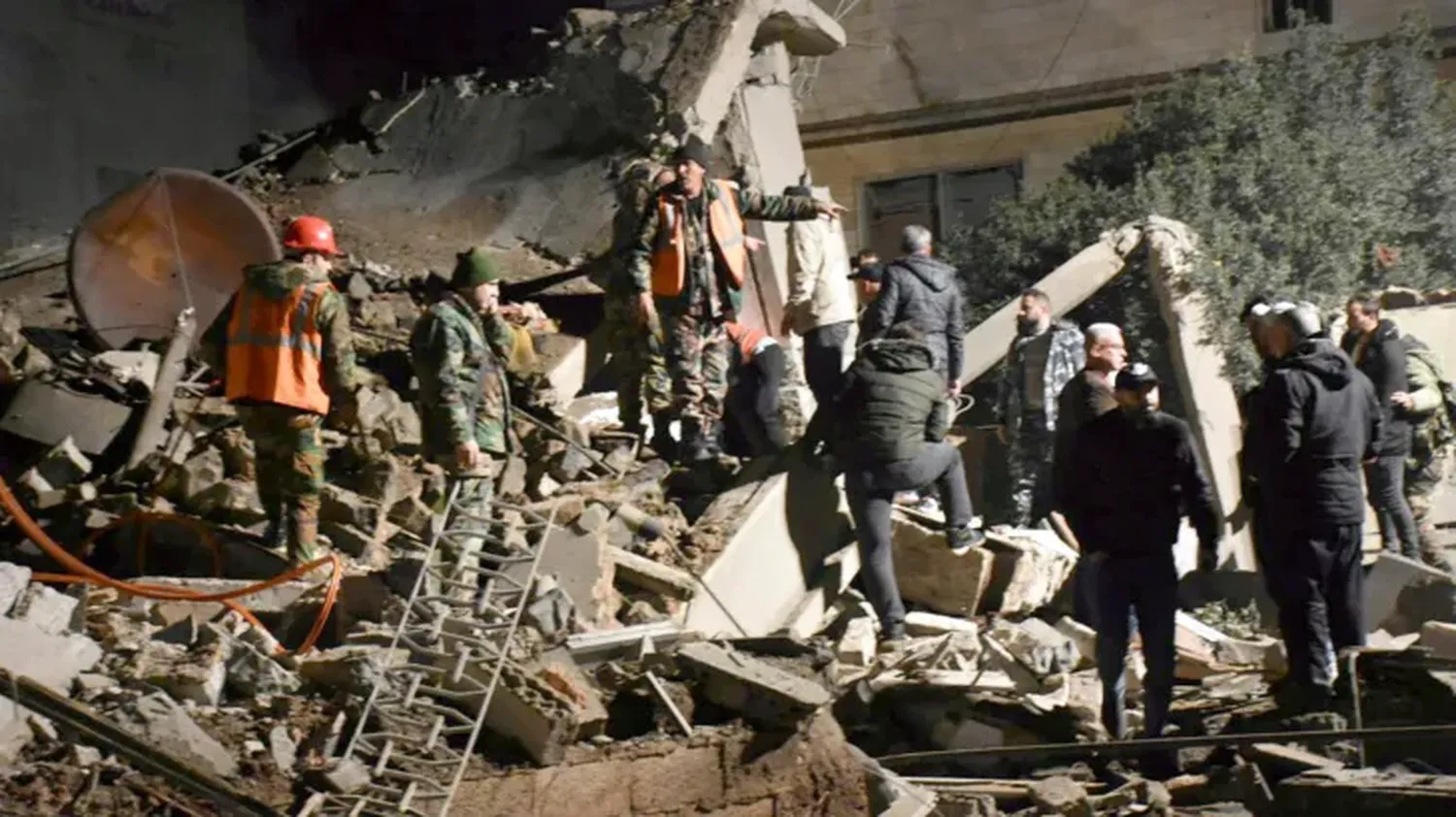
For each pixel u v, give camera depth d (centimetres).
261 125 2625
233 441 932
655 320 1025
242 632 665
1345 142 1614
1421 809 680
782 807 629
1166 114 1719
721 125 1348
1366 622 955
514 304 1177
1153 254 1383
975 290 1628
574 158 1353
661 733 623
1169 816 741
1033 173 2159
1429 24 1889
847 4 2216
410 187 1388
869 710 849
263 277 812
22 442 970
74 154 2288
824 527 1025
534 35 1495
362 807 529
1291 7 2009
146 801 505
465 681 603
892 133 2205
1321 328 853
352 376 821
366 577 717
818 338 1114
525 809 572
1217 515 815
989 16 2166
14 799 491
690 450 1040
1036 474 1153
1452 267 1614
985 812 716
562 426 1012
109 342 1064
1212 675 959
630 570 857
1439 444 1193
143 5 2394
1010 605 1001
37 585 620
